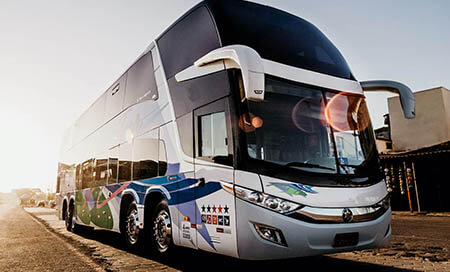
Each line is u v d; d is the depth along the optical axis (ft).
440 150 51.21
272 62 14.43
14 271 16.24
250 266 16.48
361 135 15.34
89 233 35.86
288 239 11.56
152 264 17.44
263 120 13.17
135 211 20.67
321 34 18.33
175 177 16.24
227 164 12.94
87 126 32.71
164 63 19.12
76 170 34.71
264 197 11.83
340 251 12.46
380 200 13.80
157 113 18.93
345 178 13.32
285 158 12.93
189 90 16.12
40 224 50.78
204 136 14.56
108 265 17.40
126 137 22.89
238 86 13.28
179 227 15.57
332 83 15.66
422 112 73.82
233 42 14.55
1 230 39.63
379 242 13.43
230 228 12.34
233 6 16.38
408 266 15.98
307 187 12.34
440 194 53.26
